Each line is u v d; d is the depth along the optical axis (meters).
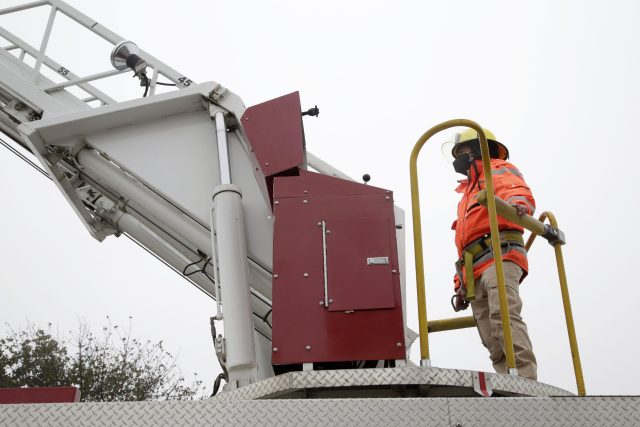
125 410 2.43
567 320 3.37
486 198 3.19
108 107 4.43
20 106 4.89
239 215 4.00
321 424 2.44
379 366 3.28
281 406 2.46
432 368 2.69
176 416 2.43
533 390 2.79
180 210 4.53
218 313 3.75
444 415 2.47
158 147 4.47
